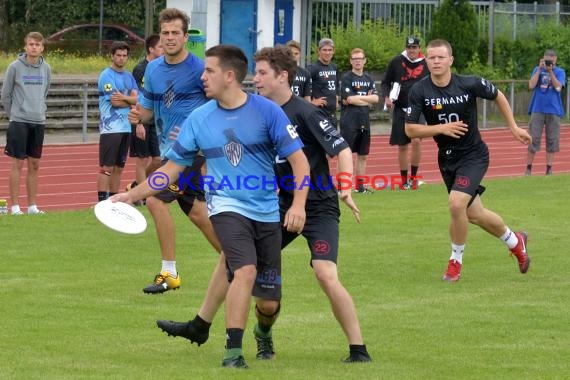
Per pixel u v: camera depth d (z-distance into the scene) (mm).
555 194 50000
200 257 33312
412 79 51031
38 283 28953
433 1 101000
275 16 104312
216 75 20094
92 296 27516
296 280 29891
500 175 62156
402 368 20297
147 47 44312
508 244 31109
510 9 104812
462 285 29641
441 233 38344
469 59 96562
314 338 23453
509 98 96688
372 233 38188
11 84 42000
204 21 65312
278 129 20156
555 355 21766
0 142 69812
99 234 37188
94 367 20078
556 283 29969
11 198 42812
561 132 89062
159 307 26375
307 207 21625
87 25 123500
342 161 21469
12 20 136875
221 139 20188
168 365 20391
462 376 19703
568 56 102438
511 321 25125
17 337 22906
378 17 103062
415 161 52656
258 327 21531
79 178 56344
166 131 28453
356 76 50719
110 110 44281
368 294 28328
